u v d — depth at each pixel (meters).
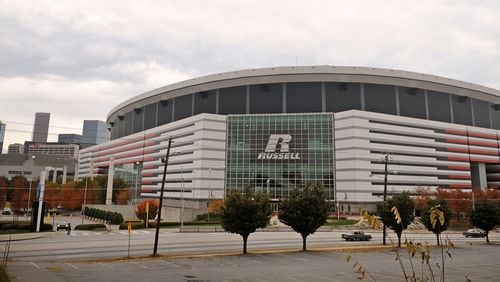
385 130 90.81
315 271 22.69
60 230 56.31
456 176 99.00
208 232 53.47
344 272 22.42
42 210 54.06
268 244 39.34
